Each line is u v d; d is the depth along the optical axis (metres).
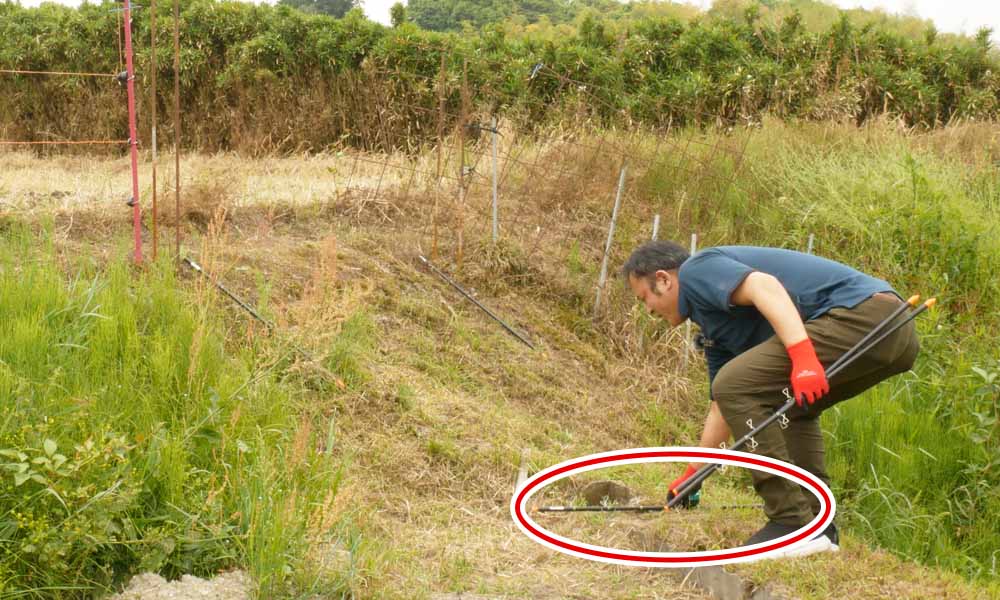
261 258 6.30
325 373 5.15
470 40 12.06
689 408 6.84
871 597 3.68
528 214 8.38
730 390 4.07
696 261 4.07
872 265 7.93
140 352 4.63
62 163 9.82
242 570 3.72
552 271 7.57
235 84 11.61
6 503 3.58
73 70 12.30
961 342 7.00
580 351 6.93
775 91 11.28
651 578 4.11
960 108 12.43
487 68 11.45
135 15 12.03
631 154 9.34
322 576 3.72
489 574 4.06
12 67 12.52
